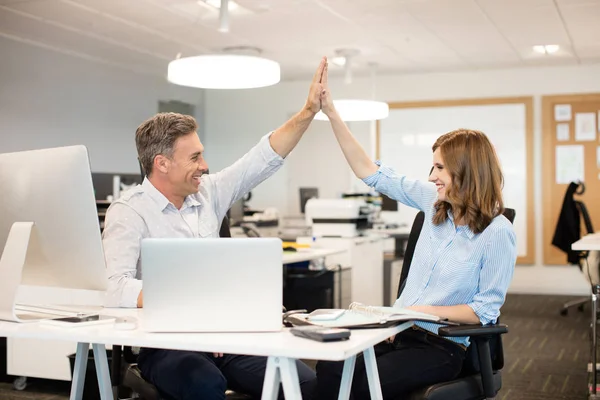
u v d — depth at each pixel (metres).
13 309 1.98
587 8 5.90
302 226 6.50
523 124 8.73
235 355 2.30
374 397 1.85
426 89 9.08
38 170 2.00
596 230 8.51
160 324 1.76
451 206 2.34
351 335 1.74
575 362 5.00
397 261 6.68
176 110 9.59
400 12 6.05
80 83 7.80
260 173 2.56
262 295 1.76
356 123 9.37
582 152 8.55
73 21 6.46
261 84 3.65
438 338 2.25
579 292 8.60
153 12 6.14
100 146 8.11
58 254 2.02
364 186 9.49
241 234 6.80
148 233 2.31
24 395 4.08
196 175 2.30
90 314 2.02
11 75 6.94
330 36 6.98
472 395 2.20
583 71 8.50
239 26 6.59
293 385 1.60
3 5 5.96
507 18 6.25
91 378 3.24
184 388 2.04
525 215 8.77
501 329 2.12
